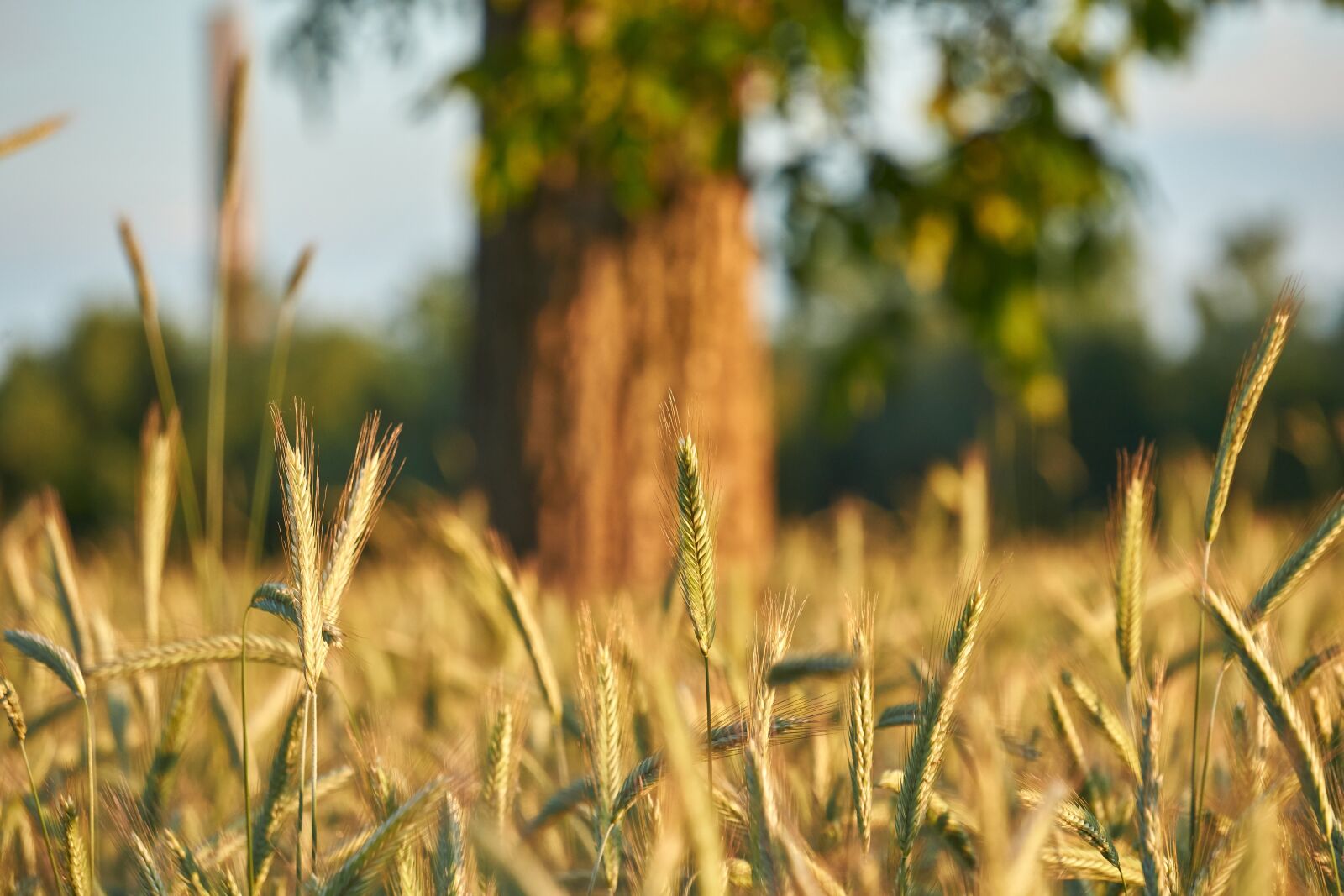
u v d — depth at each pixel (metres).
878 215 5.88
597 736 1.02
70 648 1.47
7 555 2.07
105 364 17.69
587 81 4.79
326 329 20.47
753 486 5.38
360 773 1.15
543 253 5.23
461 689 1.98
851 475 22.77
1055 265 6.39
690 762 0.70
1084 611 1.87
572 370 5.19
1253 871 0.76
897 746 1.84
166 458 1.66
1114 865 1.00
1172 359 19.88
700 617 0.93
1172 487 3.53
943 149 6.09
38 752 1.59
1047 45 6.20
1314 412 4.82
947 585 2.92
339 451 17.14
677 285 5.24
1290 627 1.78
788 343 24.11
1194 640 2.01
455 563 2.37
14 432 17.14
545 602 2.53
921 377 21.72
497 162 4.84
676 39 4.85
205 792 1.64
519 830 1.14
